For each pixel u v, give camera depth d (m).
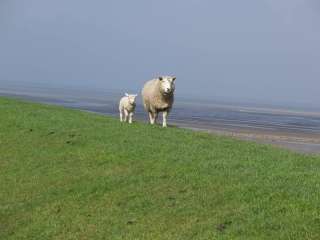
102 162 18.94
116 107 84.00
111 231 13.92
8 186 18.27
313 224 12.32
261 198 14.05
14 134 23.67
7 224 15.61
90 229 14.28
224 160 18.08
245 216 13.23
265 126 58.97
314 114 123.44
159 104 28.78
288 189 14.48
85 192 16.52
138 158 18.78
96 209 15.33
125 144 20.89
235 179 15.70
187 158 18.42
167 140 21.80
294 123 71.25
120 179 16.97
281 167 17.28
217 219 13.38
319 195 13.91
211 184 15.51
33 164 19.89
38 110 29.92
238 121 65.69
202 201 14.52
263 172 16.50
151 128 25.16
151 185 16.16
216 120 64.31
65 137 22.50
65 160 19.80
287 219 12.70
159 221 13.96
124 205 15.26
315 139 44.00
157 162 18.14
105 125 25.12
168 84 27.84
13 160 20.62
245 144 22.33
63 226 14.74
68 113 29.58
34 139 22.72
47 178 18.34
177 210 14.28
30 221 15.46
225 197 14.46
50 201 16.50
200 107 110.94
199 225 13.27
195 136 23.61
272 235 12.18
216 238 12.49
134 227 13.91
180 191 15.38
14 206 16.58
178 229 13.36
